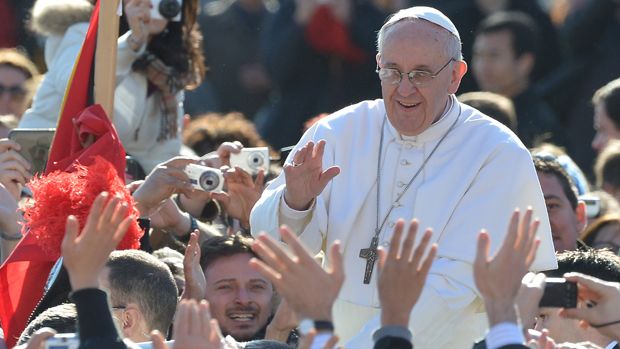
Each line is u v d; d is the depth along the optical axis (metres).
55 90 30.23
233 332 24.81
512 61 40.44
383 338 16.70
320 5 43.59
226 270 24.91
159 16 29.03
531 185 22.38
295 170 21.47
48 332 16.92
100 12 24.86
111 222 16.50
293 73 43.84
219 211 27.27
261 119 44.25
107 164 20.70
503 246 16.66
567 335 21.86
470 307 21.91
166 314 20.80
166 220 26.31
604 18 42.56
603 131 35.91
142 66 29.16
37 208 20.52
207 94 44.88
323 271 16.58
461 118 22.78
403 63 21.72
